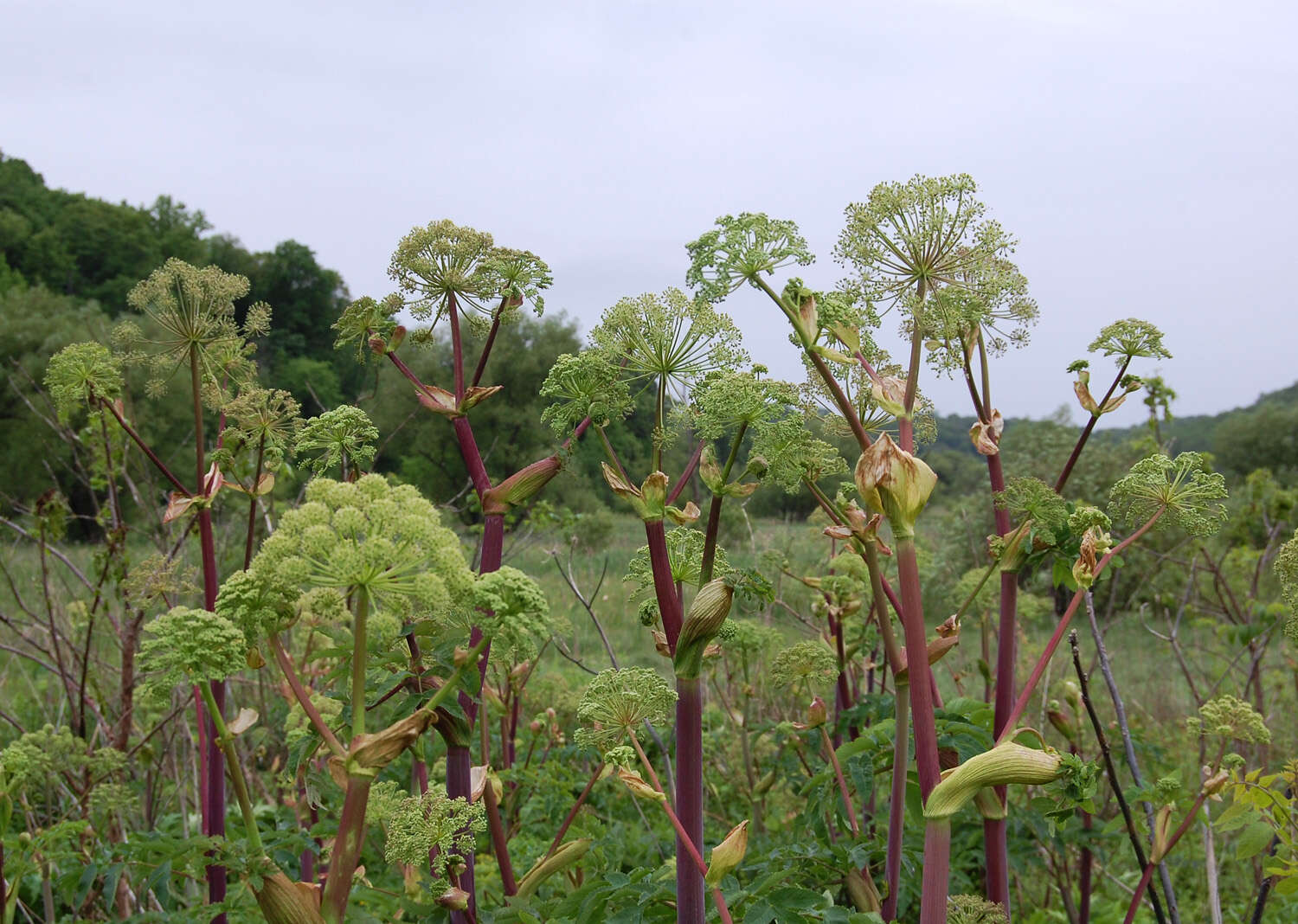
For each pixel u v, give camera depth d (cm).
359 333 282
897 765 275
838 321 218
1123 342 276
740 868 289
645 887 245
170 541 460
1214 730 323
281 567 175
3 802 300
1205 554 642
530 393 2841
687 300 244
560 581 984
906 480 207
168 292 336
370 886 307
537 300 276
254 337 366
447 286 275
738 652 449
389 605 186
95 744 500
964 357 296
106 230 6150
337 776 188
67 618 569
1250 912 450
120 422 331
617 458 246
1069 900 420
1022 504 280
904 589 210
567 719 583
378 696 238
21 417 2553
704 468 246
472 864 248
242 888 282
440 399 274
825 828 327
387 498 188
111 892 304
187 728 444
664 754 356
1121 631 1095
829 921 225
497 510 261
